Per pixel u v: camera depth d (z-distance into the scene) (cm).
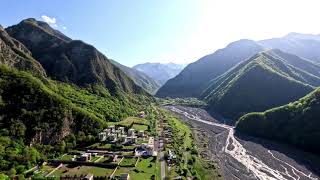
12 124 16350
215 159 19500
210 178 15962
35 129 17025
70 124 19600
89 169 15238
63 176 14012
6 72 19550
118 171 15012
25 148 15225
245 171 17538
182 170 15750
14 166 13638
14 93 18288
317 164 19462
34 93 18950
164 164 16612
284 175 17212
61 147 17412
